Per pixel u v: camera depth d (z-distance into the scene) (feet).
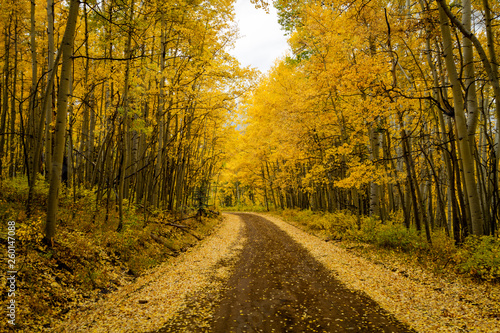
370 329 13.55
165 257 28.73
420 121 27.73
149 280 21.68
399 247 28.17
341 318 14.96
